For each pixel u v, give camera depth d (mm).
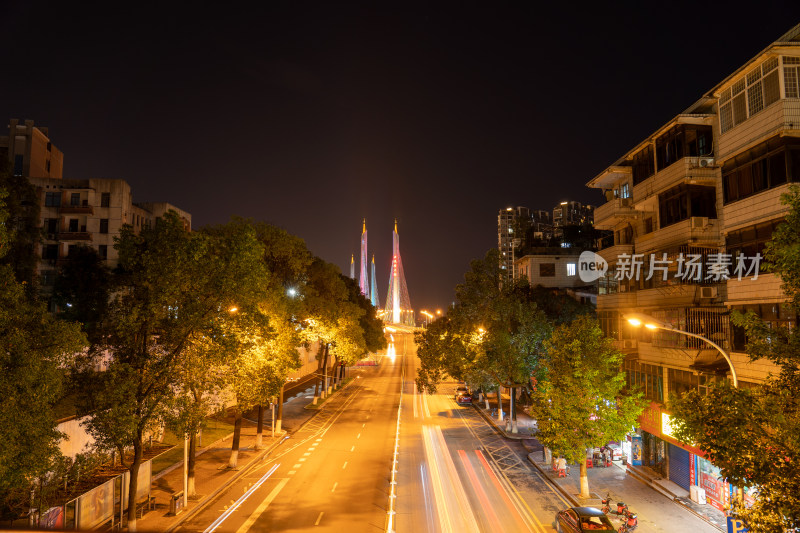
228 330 23156
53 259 65625
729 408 12266
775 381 12500
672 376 28078
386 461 34812
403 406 59531
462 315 48031
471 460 35188
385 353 131000
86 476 24078
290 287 43844
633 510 24812
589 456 33156
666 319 28250
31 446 14469
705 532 21969
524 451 38000
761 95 21875
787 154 20500
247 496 27234
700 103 28031
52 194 67812
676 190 29203
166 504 25609
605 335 37344
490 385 47812
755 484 11984
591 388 26516
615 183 40562
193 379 23188
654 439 30703
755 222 22141
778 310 20812
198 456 35594
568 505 25703
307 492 27859
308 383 78375
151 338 23141
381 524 22844
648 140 32250
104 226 67938
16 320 15094
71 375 21312
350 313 58688
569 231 72938
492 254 47750
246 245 24156
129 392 20391
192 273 22609
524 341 43094
